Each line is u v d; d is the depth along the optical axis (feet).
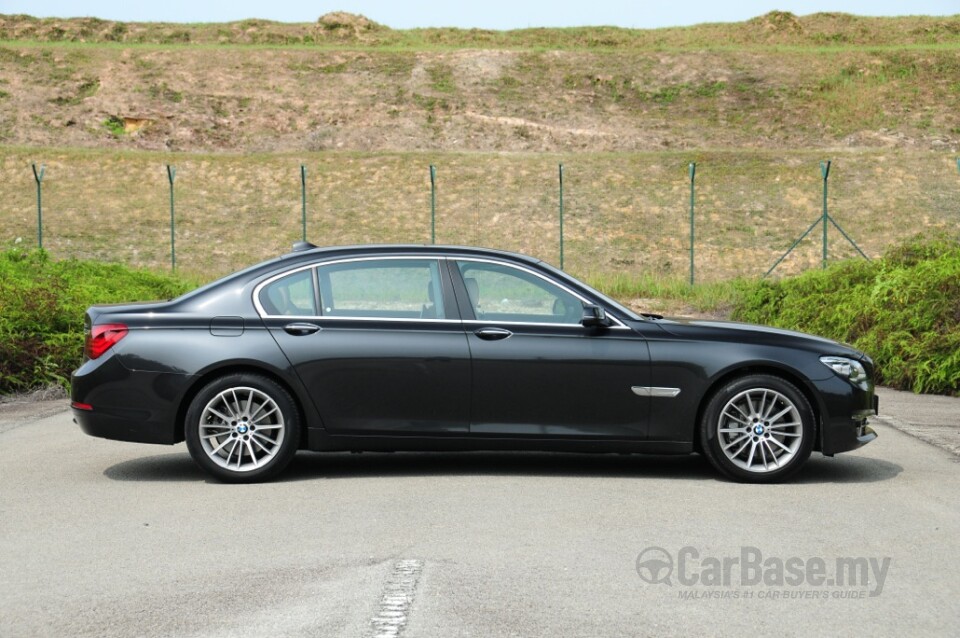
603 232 129.29
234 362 24.11
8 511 21.27
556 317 24.66
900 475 24.95
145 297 59.36
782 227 129.18
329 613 14.70
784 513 20.88
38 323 43.24
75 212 137.08
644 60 217.15
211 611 14.85
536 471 25.58
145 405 24.21
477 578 16.33
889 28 251.39
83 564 17.34
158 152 163.63
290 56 218.18
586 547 18.16
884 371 43.11
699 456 27.99
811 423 24.04
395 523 19.94
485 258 25.09
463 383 24.23
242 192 146.10
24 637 13.89
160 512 21.12
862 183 143.23
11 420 33.94
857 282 57.67
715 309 79.15
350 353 24.22
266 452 24.26
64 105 191.52
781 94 198.08
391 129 186.39
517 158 158.30
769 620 14.47
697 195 140.67
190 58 214.48
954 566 17.12
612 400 24.22
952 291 45.73
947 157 153.58
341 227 134.31
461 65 213.87
